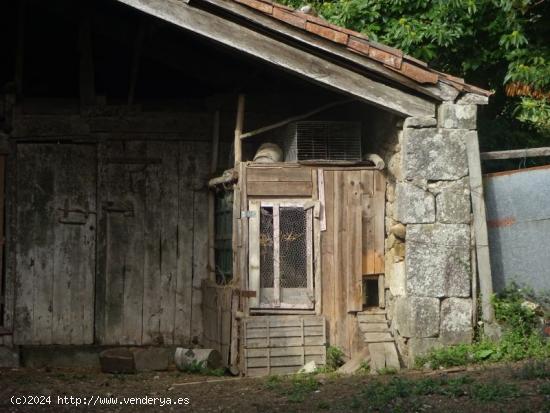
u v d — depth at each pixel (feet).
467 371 27.22
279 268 31.01
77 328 34.81
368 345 30.09
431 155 30.01
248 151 35.14
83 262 34.96
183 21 29.22
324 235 31.35
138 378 31.24
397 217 30.27
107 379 30.94
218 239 34.81
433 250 29.81
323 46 29.53
